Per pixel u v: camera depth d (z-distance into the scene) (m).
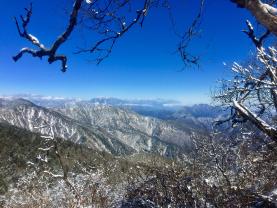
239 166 8.20
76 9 3.98
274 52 5.81
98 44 4.46
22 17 3.89
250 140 8.14
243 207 7.07
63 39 4.00
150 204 8.87
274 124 7.10
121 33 4.44
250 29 6.46
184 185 8.55
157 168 9.20
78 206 10.98
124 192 10.09
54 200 12.98
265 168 7.77
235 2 3.93
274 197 6.88
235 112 7.76
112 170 12.42
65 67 4.08
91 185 11.71
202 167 8.73
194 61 5.01
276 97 6.63
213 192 7.87
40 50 3.96
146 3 4.39
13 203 14.52
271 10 3.80
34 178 14.11
